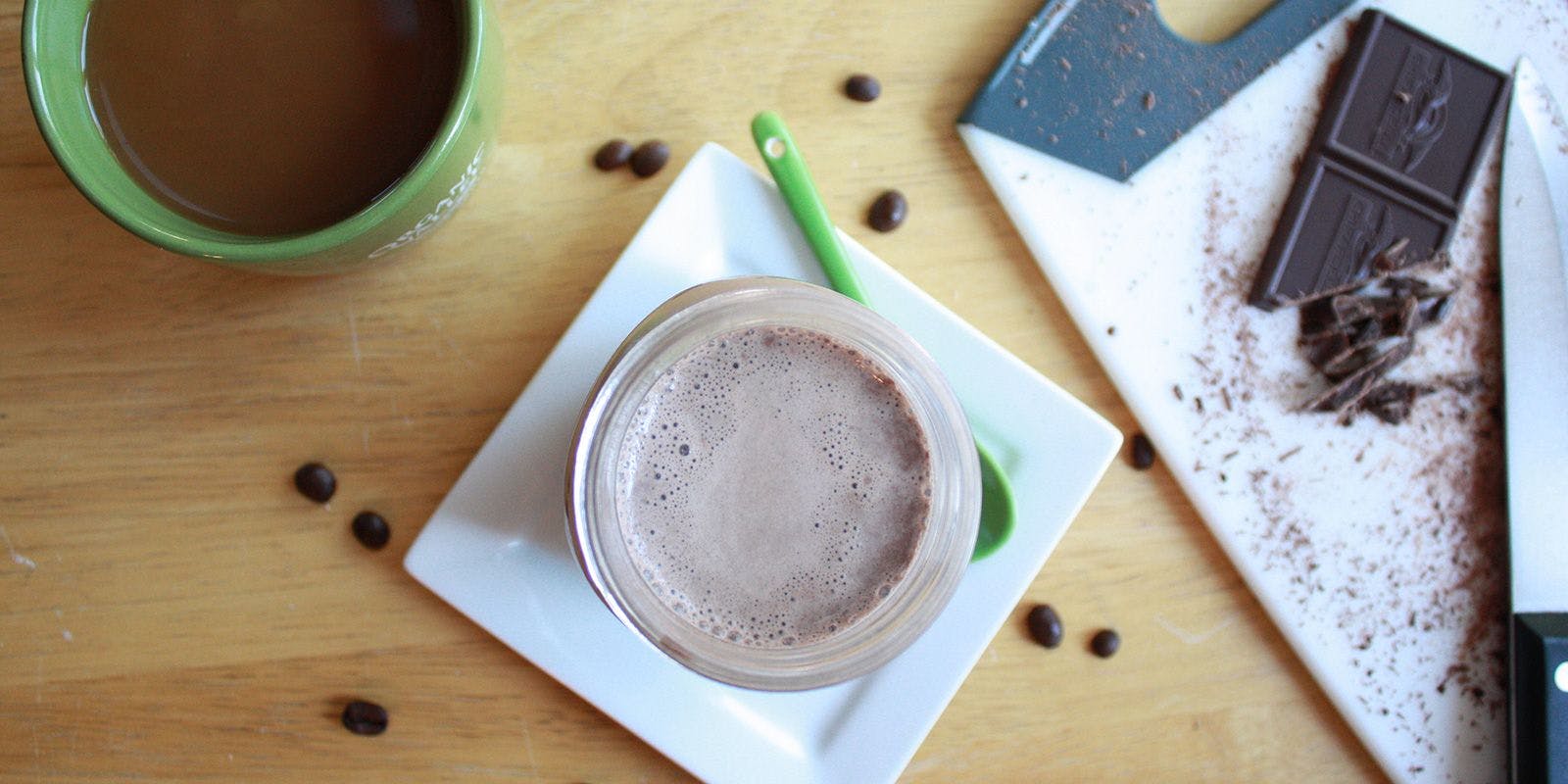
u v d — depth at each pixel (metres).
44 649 0.47
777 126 0.46
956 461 0.43
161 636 0.47
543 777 0.48
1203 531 0.50
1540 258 0.50
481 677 0.48
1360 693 0.50
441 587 0.46
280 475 0.48
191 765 0.47
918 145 0.49
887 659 0.43
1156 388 0.49
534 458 0.46
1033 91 0.49
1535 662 0.49
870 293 0.46
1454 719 0.50
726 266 0.47
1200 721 0.50
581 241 0.48
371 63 0.41
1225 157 0.49
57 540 0.47
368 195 0.41
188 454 0.47
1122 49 0.49
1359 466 0.50
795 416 0.44
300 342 0.47
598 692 0.46
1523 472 0.50
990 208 0.49
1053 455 0.47
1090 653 0.49
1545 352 0.50
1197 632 0.50
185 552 0.47
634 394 0.42
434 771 0.48
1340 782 0.50
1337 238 0.49
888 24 0.49
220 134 0.41
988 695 0.49
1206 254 0.50
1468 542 0.50
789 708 0.47
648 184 0.48
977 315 0.49
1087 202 0.49
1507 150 0.50
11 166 0.47
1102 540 0.49
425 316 0.48
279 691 0.48
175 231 0.40
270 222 0.41
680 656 0.42
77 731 0.47
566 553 0.46
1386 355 0.49
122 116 0.41
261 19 0.41
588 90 0.48
